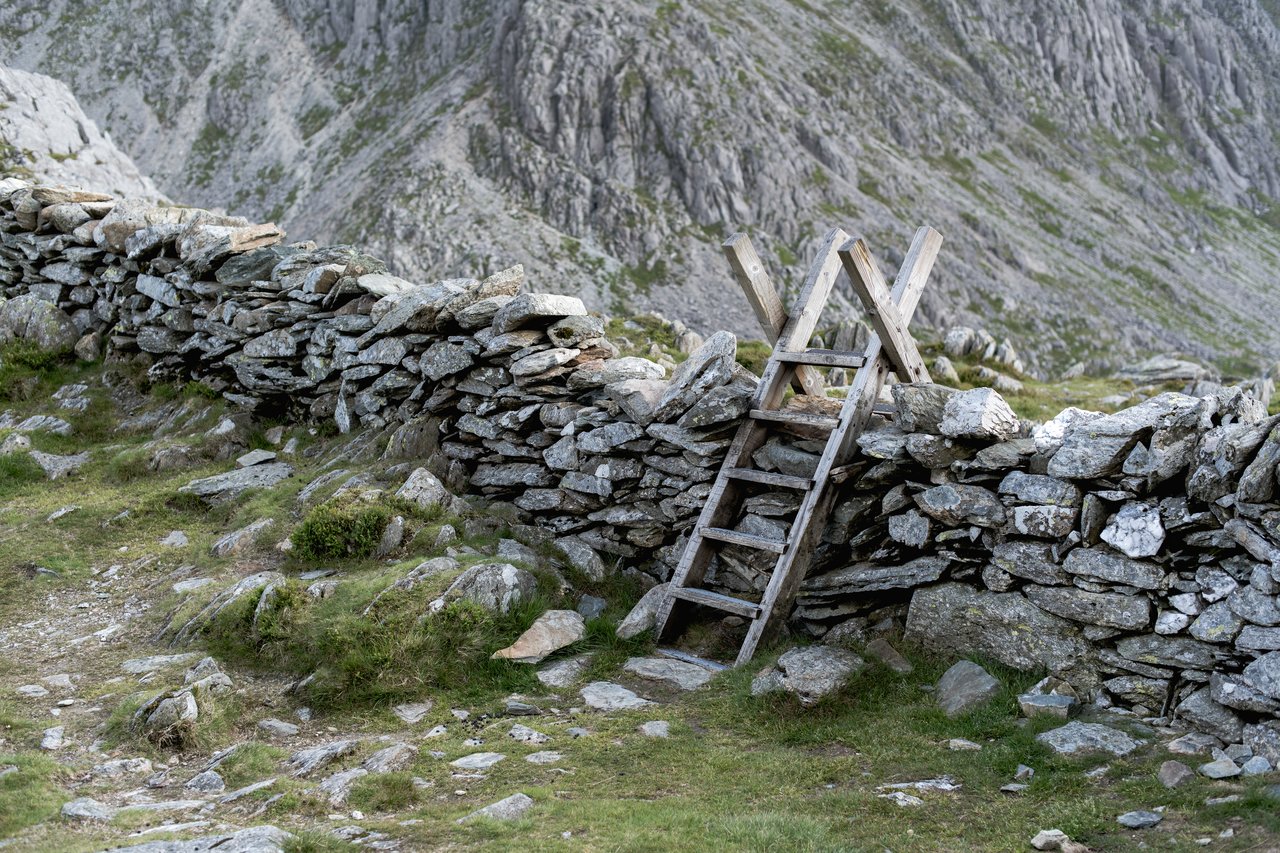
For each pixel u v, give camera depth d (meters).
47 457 18.53
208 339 20.56
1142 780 8.22
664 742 9.78
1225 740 8.73
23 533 15.55
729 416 12.87
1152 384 31.34
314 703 10.78
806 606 12.16
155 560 14.65
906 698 10.34
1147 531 9.67
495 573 12.38
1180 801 7.77
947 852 7.32
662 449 13.71
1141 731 9.12
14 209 25.38
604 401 14.37
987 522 10.75
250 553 14.41
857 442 12.29
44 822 8.16
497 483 15.47
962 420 11.02
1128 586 9.78
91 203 24.92
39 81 49.59
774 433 13.30
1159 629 9.52
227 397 20.11
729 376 13.34
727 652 12.22
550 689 11.26
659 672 11.60
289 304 19.38
